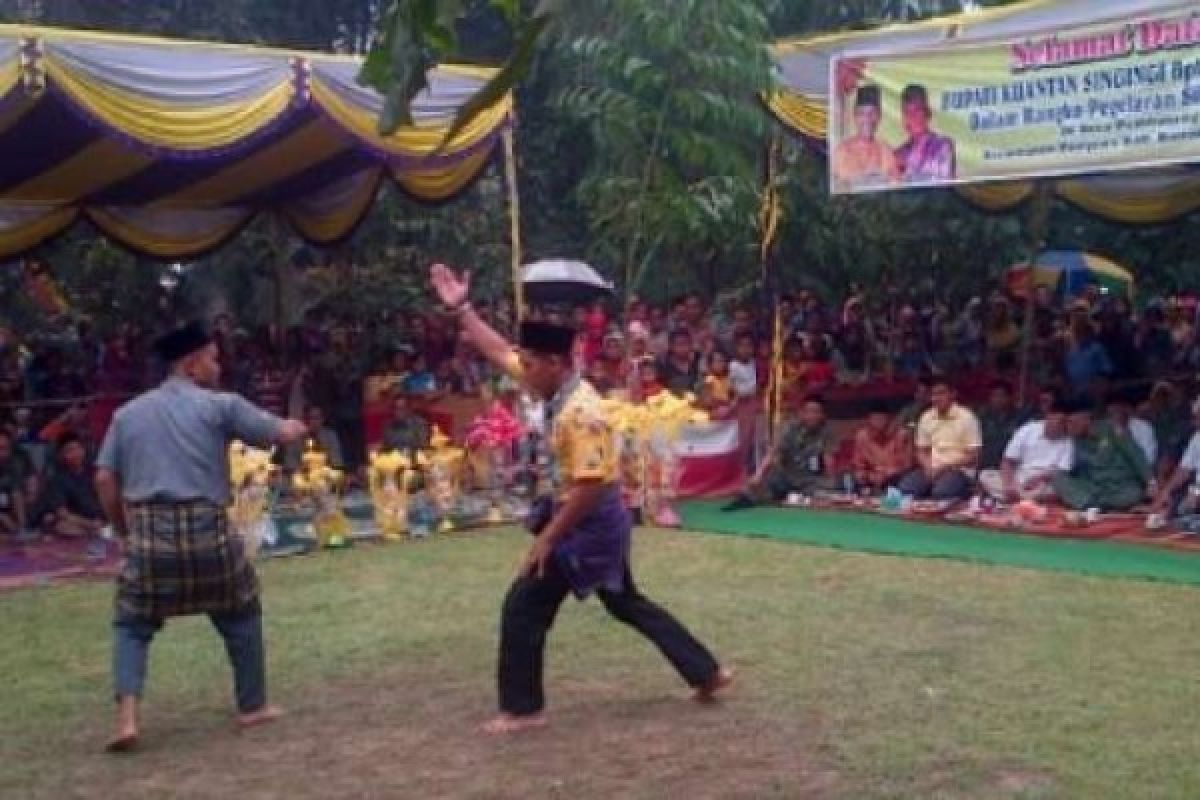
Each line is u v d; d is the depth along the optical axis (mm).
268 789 5262
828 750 5508
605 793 5109
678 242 14742
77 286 18891
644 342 13148
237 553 5871
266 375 14797
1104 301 18312
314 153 13281
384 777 5359
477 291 17516
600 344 14312
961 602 8078
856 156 11680
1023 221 17656
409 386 14477
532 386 5793
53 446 11547
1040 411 11859
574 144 17328
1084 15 10422
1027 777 5145
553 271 15234
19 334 18531
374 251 17734
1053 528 10484
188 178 13969
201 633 7664
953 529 10688
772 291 13641
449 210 17578
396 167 11305
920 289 18547
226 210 15812
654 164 13484
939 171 11156
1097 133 10234
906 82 11312
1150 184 14352
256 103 10578
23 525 11211
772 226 13633
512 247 12695
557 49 14516
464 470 12250
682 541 10320
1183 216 14422
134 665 5758
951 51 11031
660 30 12656
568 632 7504
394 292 17375
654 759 5461
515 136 16344
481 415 13055
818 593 8383
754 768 5324
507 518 11398
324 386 14664
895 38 11719
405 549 10250
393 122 2592
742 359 13164
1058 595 8242
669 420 11094
